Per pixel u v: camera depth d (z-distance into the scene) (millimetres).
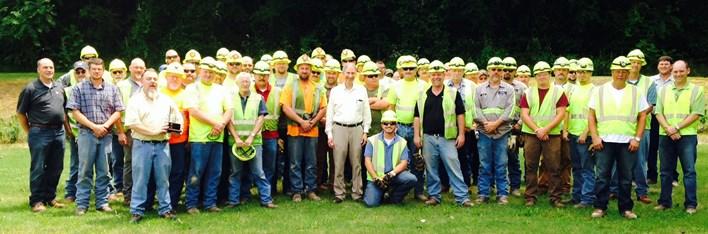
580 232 7449
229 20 28812
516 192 9727
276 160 9609
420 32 26516
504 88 9094
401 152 9117
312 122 9289
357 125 9281
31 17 26016
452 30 27469
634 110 7980
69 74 9859
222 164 9039
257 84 9141
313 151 9398
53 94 8539
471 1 26359
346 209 8758
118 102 8469
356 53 27125
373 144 9164
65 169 12227
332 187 10031
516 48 26984
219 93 8523
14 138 16375
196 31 28031
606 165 8102
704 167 11625
